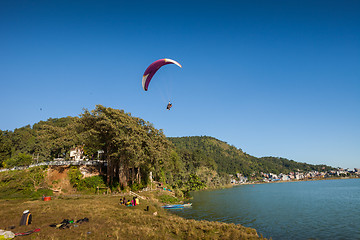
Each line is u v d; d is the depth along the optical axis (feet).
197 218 124.88
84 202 104.99
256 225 110.63
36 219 66.74
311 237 90.27
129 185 173.17
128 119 153.48
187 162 532.73
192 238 63.46
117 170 179.01
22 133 348.79
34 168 167.53
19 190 145.48
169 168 287.69
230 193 320.29
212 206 175.83
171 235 64.39
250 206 177.17
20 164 230.27
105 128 140.97
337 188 415.85
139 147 138.00
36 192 141.18
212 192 345.31
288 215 137.80
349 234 93.91
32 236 51.42
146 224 72.08
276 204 192.03
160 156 156.25
